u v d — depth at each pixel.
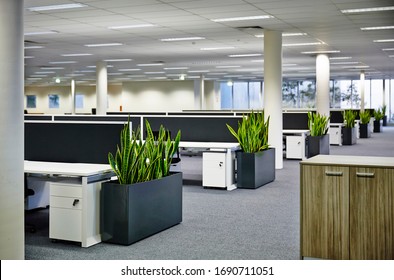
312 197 2.83
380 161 2.86
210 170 6.01
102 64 12.77
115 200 3.54
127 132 3.66
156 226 3.85
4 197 2.75
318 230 2.83
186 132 6.70
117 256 3.27
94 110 15.43
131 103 21.34
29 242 3.65
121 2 5.74
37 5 5.90
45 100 24.30
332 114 12.80
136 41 9.18
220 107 22.50
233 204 5.10
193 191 5.92
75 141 4.15
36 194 4.82
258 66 14.80
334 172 2.77
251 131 6.18
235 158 6.19
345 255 2.76
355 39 9.03
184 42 9.35
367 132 14.52
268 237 3.77
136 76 18.53
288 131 9.15
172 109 20.70
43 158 4.28
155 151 3.98
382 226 2.67
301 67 15.23
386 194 2.65
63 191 3.53
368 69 16.34
